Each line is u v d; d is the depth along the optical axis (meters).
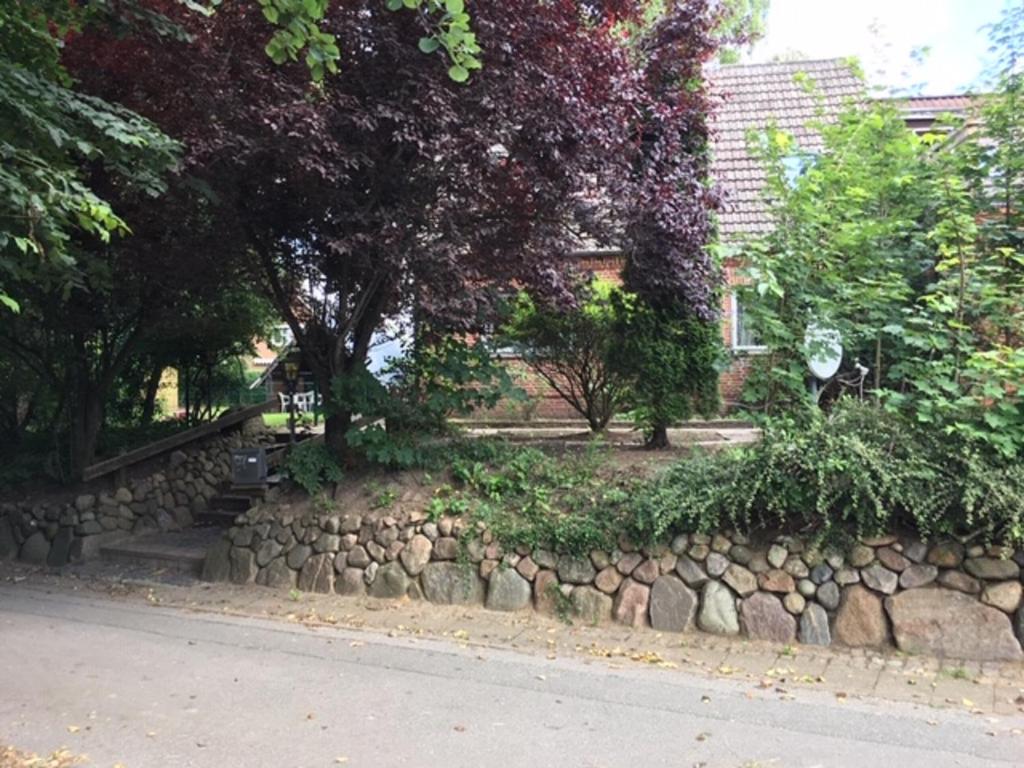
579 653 5.43
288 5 4.04
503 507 6.77
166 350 11.18
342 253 6.71
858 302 6.16
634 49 8.30
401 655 5.43
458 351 7.71
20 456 10.53
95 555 9.09
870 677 4.88
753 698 4.59
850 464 5.35
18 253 5.40
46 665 5.31
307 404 12.70
